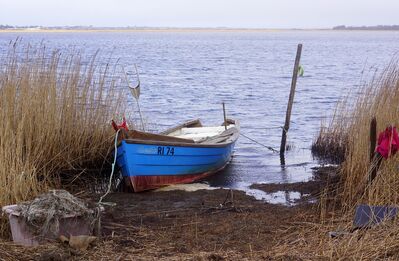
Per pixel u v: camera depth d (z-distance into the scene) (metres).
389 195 8.72
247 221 8.88
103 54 70.69
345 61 69.38
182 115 23.55
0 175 8.91
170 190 11.55
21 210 7.41
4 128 9.83
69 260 6.69
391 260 6.53
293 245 7.50
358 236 7.19
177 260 6.81
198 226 8.59
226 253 7.16
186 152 11.98
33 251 6.88
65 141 11.51
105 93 12.97
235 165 14.47
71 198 7.57
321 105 26.75
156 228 8.52
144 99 27.95
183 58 74.31
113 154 11.87
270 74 47.31
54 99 11.27
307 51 110.50
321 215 8.82
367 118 10.97
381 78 12.25
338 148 15.51
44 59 11.77
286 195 11.27
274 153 16.05
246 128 20.53
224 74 46.34
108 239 7.71
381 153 9.13
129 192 11.30
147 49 106.44
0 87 10.75
